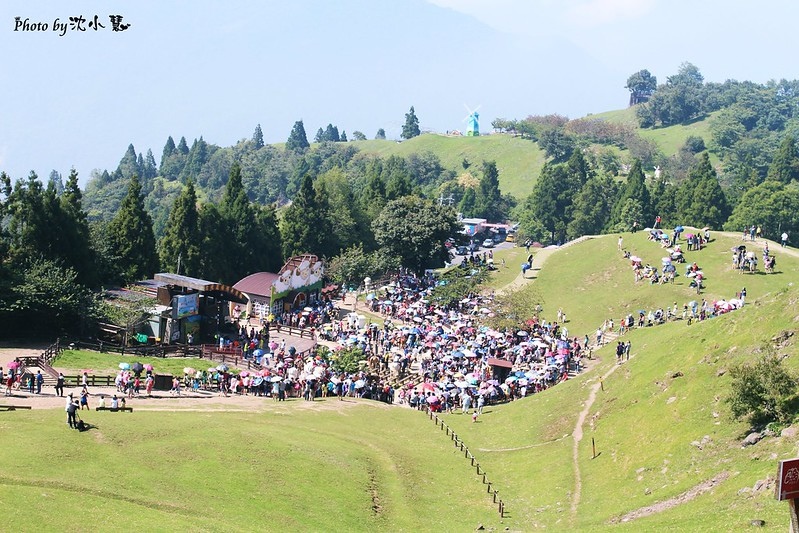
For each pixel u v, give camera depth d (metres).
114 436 67.19
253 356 110.69
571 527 60.72
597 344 123.88
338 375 103.88
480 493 70.19
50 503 52.41
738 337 78.12
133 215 142.75
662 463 66.19
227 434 71.50
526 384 102.38
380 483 68.88
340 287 169.62
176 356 107.69
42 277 109.00
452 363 113.44
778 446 59.91
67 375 89.38
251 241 169.25
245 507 58.66
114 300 115.94
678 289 137.88
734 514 52.16
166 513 54.78
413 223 178.00
